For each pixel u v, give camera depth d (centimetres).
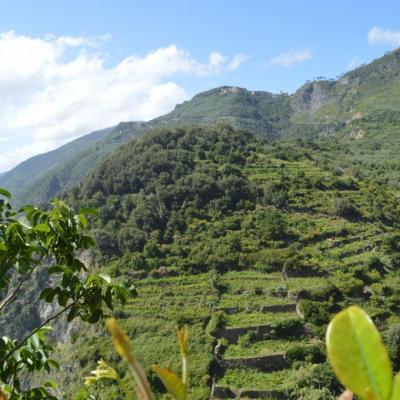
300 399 2753
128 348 65
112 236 4659
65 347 3903
